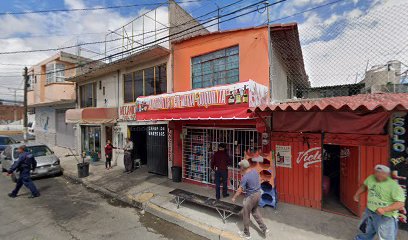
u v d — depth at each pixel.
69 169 11.64
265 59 6.85
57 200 7.43
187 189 7.80
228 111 5.55
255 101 5.51
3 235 5.09
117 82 11.98
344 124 5.36
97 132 14.14
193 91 6.25
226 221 5.40
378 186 3.73
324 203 6.22
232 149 7.40
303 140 5.95
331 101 5.50
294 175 6.11
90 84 14.50
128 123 11.30
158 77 9.94
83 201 7.34
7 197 7.75
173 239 4.93
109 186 8.60
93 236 5.04
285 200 6.28
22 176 7.60
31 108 22.77
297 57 8.66
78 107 15.42
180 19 10.20
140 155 12.02
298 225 5.04
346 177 5.89
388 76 7.66
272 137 6.43
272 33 7.07
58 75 17.48
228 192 7.27
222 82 7.84
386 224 3.61
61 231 5.27
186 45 8.77
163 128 9.65
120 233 5.18
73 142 17.16
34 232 5.22
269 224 5.11
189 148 8.65
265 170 5.96
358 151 5.25
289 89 11.07
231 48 7.62
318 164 5.76
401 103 3.88
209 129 8.01
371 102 4.46
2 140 16.19
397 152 4.78
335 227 4.92
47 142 20.47
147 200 6.91
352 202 5.55
